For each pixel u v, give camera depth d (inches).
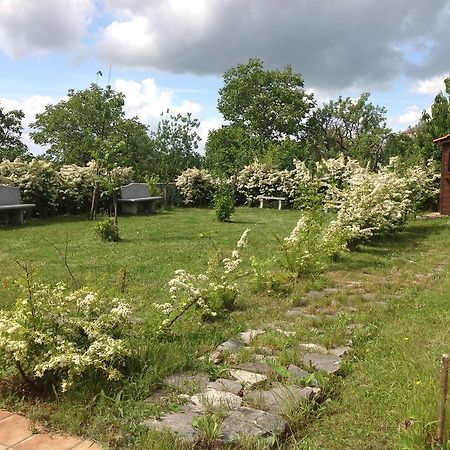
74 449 121.0
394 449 123.3
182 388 153.2
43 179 682.2
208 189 950.4
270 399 146.3
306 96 1701.5
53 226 566.6
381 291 285.7
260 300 263.0
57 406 139.3
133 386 149.1
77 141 1187.9
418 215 658.8
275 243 455.2
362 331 211.3
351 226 421.4
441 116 789.9
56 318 159.2
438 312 240.2
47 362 141.9
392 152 1056.8
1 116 1157.7
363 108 1815.9
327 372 164.6
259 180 944.3
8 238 465.7
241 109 1669.5
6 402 142.6
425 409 123.6
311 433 131.6
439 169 756.6
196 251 404.5
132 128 1144.8
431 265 360.2
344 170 812.0
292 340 199.9
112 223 462.3
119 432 127.8
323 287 294.5
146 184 813.2
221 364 175.0
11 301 239.9
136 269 333.1
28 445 122.3
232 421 131.7
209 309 227.5
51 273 314.0
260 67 1652.3
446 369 116.0
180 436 124.2
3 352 145.3
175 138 1074.1
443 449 113.7
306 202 435.8
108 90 1141.1
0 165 677.3
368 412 141.0
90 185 722.2
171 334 199.9
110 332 165.9
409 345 194.4
